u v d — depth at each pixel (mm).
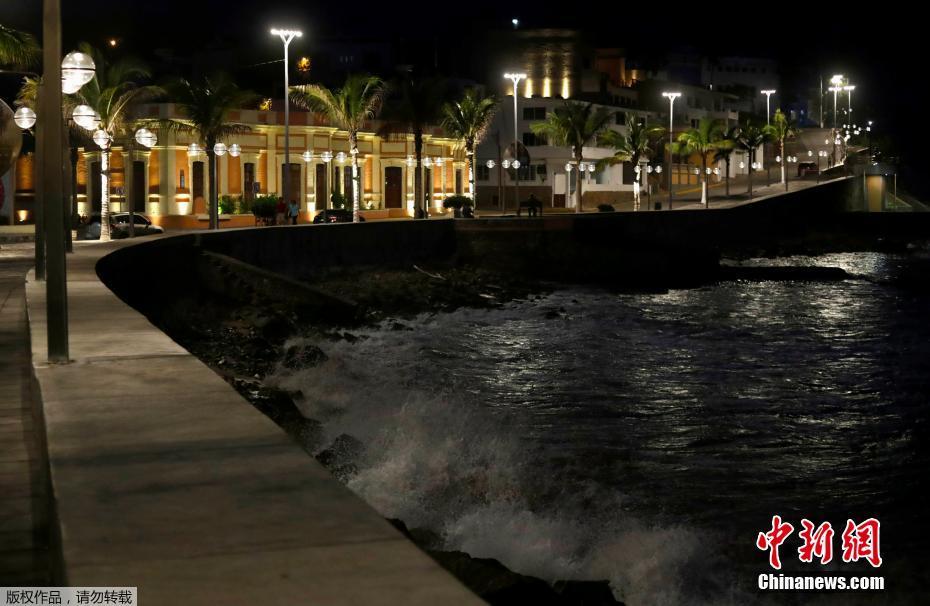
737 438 18594
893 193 140500
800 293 50906
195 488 5527
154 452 6406
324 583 4016
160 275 31297
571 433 18609
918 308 44312
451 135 76312
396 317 37094
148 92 49781
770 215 91562
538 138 99875
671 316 40250
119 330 13055
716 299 47500
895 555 12070
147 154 60438
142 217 52656
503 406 21281
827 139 163875
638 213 70312
